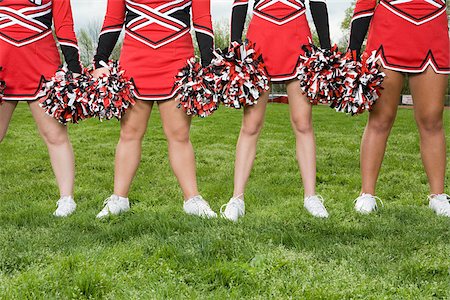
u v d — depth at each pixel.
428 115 3.75
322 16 3.63
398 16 3.60
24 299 2.25
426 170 3.93
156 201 4.38
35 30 3.65
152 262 2.69
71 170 3.92
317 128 10.81
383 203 4.25
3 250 2.88
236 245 2.88
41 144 8.09
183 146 3.72
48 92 3.60
